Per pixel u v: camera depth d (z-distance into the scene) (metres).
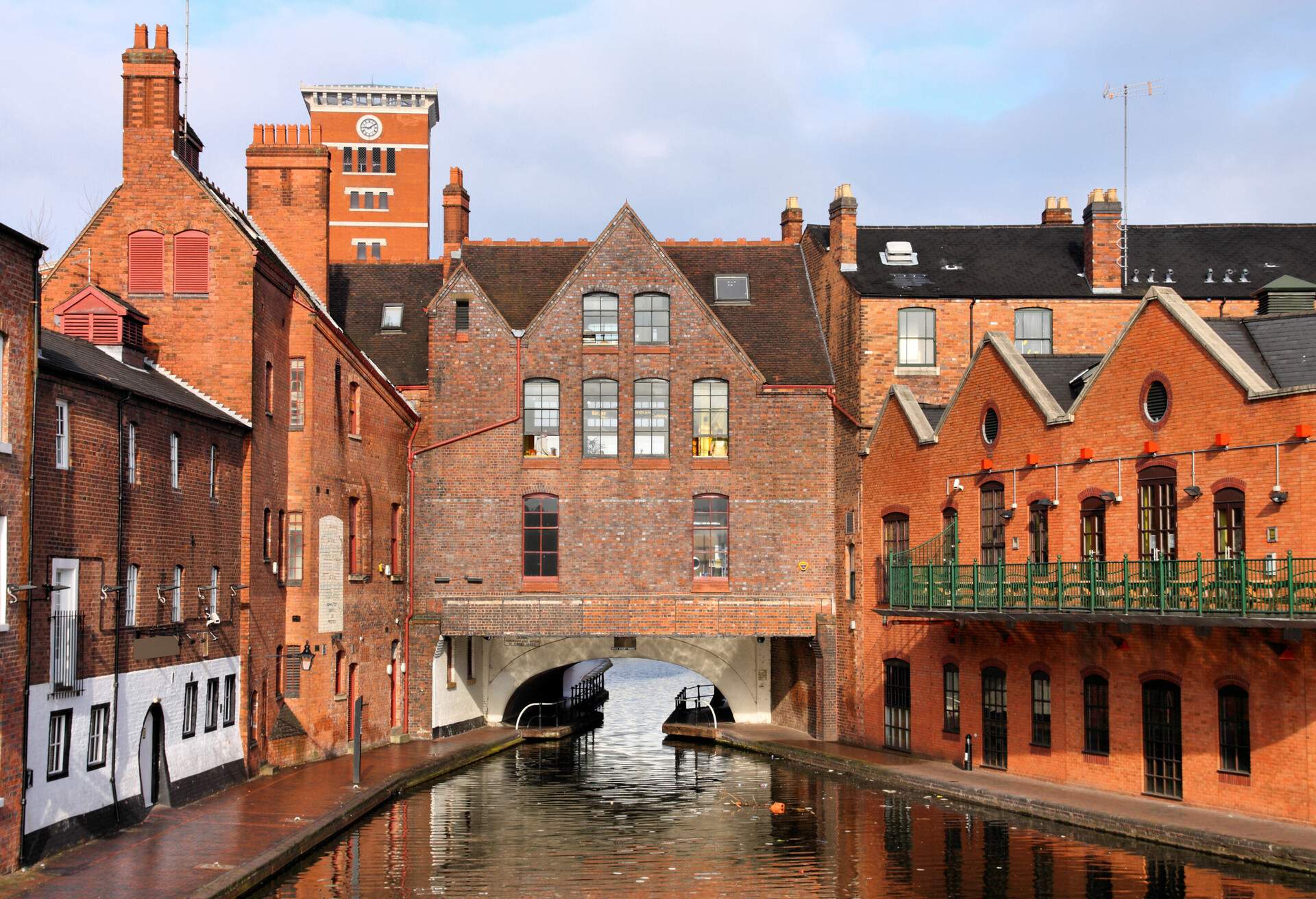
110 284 27.86
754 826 25.56
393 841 23.78
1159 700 25.31
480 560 36.97
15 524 18.27
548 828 25.38
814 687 38.28
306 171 36.53
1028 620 27.02
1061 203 42.78
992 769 30.41
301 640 29.88
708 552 37.34
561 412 37.31
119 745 21.61
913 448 33.53
